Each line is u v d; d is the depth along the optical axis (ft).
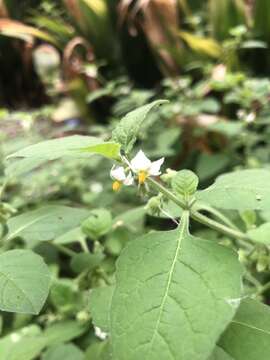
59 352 0.64
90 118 1.76
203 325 0.31
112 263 0.73
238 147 1.35
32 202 1.14
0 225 0.51
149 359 0.30
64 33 1.87
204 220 0.44
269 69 1.67
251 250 0.55
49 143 0.38
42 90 2.36
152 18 1.65
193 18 1.73
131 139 0.41
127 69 1.88
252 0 1.74
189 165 1.36
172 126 1.33
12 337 0.73
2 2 2.24
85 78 1.71
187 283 0.33
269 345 0.37
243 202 0.38
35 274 0.38
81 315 0.69
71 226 0.47
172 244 0.36
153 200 0.45
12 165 0.53
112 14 1.82
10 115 1.56
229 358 0.41
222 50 1.59
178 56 1.65
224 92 1.50
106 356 0.57
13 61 2.36
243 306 0.39
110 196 1.10
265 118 1.30
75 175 1.21
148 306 0.33
